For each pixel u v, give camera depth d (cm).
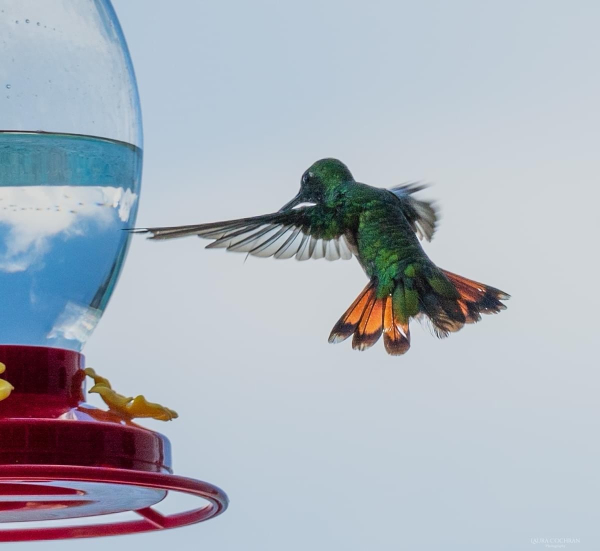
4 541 652
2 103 651
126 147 695
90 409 583
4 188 649
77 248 665
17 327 647
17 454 511
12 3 663
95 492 571
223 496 566
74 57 669
